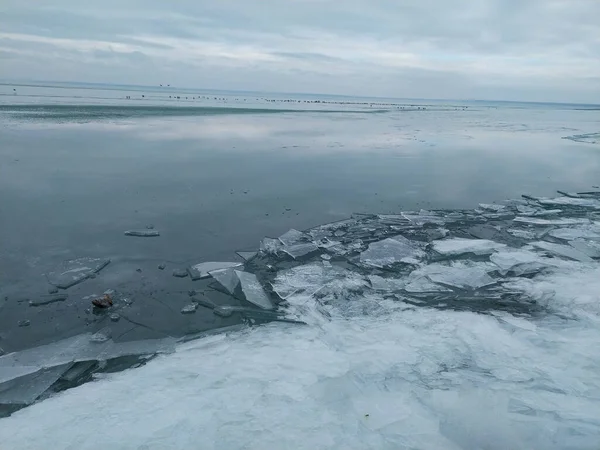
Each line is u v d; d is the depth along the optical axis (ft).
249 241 33.06
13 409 16.17
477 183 54.08
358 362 18.94
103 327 21.68
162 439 14.25
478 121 160.66
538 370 18.48
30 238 31.78
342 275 27.66
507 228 37.27
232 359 19.12
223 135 86.99
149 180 49.14
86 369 18.54
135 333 21.26
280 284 26.37
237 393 16.70
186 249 31.12
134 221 36.19
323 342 20.62
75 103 131.03
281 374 18.02
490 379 17.92
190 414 15.48
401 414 15.81
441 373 18.33
